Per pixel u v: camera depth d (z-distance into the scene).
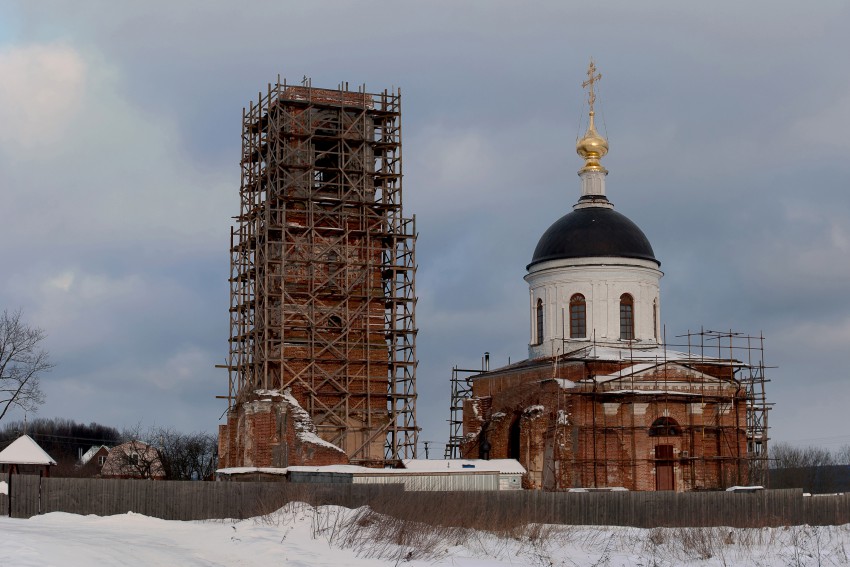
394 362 67.62
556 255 72.94
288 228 66.56
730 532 47.78
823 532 50.84
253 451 63.59
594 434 65.50
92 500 52.62
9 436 148.88
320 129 68.69
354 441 66.38
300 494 49.31
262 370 66.25
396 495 49.69
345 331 66.69
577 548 44.50
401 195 70.00
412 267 69.12
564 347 71.44
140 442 104.50
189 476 97.56
